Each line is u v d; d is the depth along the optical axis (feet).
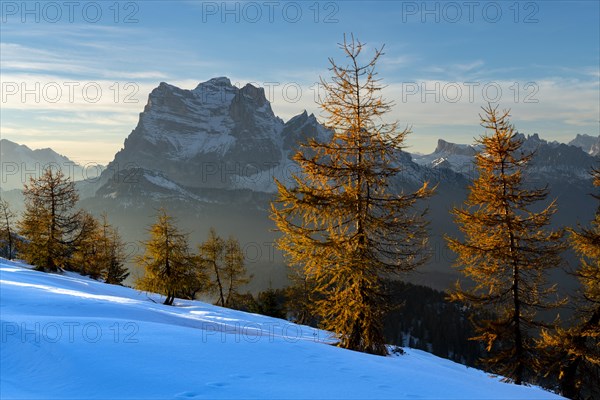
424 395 24.68
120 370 23.00
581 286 58.03
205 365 25.49
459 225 57.06
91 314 44.37
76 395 19.72
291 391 22.52
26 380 21.34
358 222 48.73
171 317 52.49
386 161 49.06
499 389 30.60
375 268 47.80
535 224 53.78
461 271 57.16
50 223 132.26
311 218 48.47
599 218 56.80
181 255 108.88
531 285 55.21
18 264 138.82
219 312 98.12
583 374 58.90
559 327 57.67
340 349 36.99
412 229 47.78
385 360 35.88
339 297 49.08
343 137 48.83
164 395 20.29
